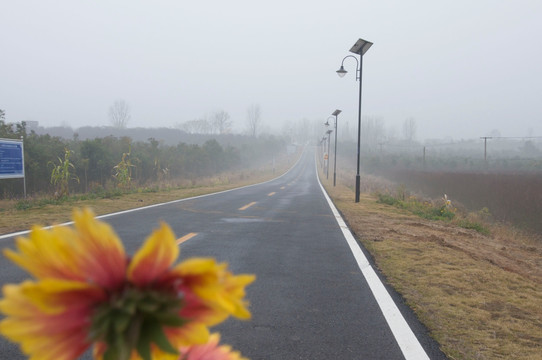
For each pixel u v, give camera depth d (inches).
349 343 145.4
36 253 16.2
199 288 17.0
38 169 738.8
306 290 205.5
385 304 186.5
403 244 333.4
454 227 485.7
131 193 770.2
